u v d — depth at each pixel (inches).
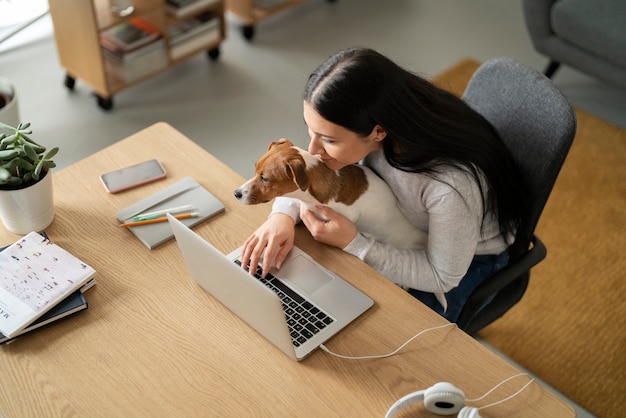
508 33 134.6
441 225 51.7
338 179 51.8
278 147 50.9
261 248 51.3
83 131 105.3
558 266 89.7
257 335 47.5
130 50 106.9
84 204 56.2
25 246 50.8
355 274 51.9
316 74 46.8
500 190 54.4
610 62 106.7
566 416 43.5
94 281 50.2
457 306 60.8
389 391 44.4
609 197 100.1
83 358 45.6
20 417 42.4
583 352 79.7
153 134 63.3
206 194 57.0
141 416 42.6
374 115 46.5
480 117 53.9
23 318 46.0
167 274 51.3
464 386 44.9
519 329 82.0
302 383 44.6
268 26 132.6
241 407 43.3
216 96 114.6
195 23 116.0
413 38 131.5
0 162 49.9
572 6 106.6
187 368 45.3
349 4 140.8
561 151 53.6
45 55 120.0
